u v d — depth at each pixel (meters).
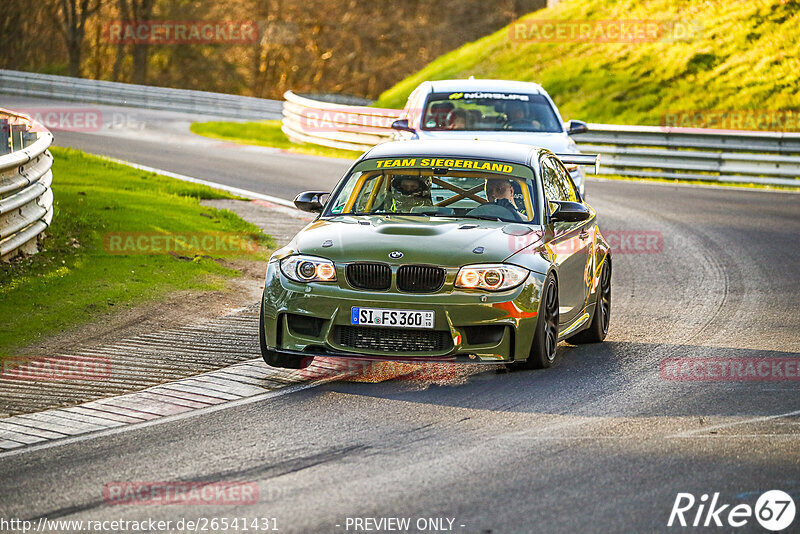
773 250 47.41
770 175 73.94
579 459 19.23
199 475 18.52
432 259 24.91
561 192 31.03
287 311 25.28
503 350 25.12
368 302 24.69
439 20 189.50
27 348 28.38
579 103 100.69
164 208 49.66
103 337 29.83
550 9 122.88
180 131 107.31
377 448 19.98
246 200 59.12
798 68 96.25
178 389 24.77
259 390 24.69
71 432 21.39
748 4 105.19
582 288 29.30
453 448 19.95
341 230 26.56
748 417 22.22
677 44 104.06
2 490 17.89
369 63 192.00
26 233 37.22
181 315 32.75
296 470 18.72
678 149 77.69
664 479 18.12
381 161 29.59
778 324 32.75
